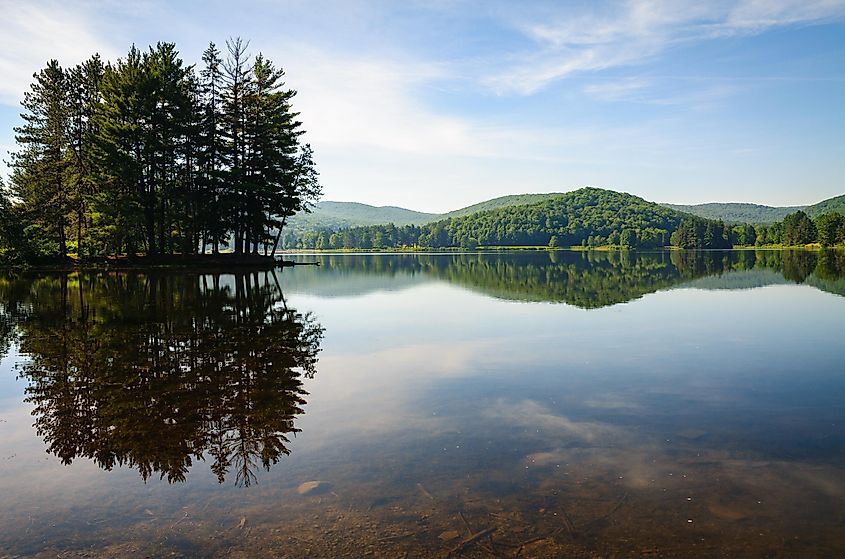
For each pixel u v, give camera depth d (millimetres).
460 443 7590
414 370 11922
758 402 9438
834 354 13242
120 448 7566
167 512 5758
